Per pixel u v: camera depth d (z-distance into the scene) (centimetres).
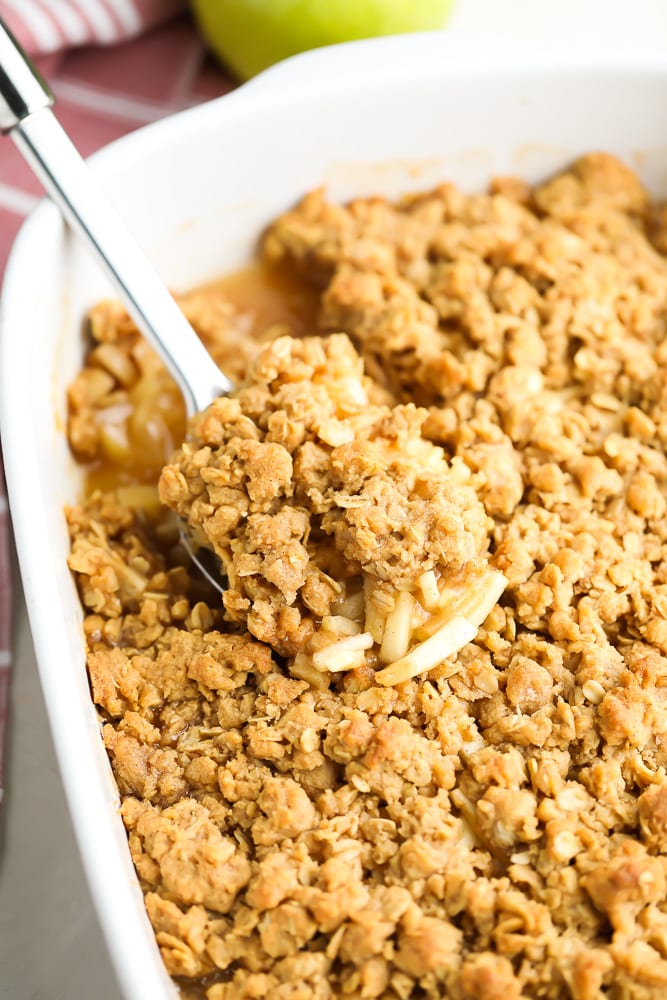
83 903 60
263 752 54
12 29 68
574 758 54
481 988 50
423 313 61
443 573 55
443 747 54
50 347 59
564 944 51
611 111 63
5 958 59
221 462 56
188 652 56
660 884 51
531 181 65
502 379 60
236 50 69
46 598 54
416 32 66
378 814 53
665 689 55
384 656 54
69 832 61
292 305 64
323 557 56
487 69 62
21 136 58
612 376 60
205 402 59
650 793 53
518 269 62
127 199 61
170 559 60
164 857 52
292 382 57
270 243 63
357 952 51
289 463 56
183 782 54
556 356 61
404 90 61
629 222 64
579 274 61
